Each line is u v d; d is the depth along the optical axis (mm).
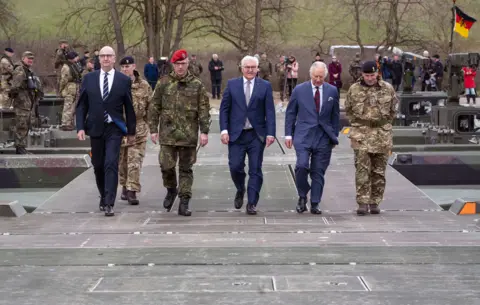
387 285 7328
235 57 64500
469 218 11430
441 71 42719
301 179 12031
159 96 11727
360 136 11797
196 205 13016
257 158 11883
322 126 11883
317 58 42500
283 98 44000
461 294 7008
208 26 56156
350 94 11836
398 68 43125
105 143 11883
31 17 74062
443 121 23406
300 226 10750
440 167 17844
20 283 7543
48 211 12406
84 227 10773
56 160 17453
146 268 8102
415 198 13445
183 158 11844
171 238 9781
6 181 17406
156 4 53188
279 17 58000
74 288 7340
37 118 24406
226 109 11828
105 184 11844
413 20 59250
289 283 7418
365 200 11844
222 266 8148
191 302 6824
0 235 10125
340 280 7523
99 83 11719
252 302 6801
